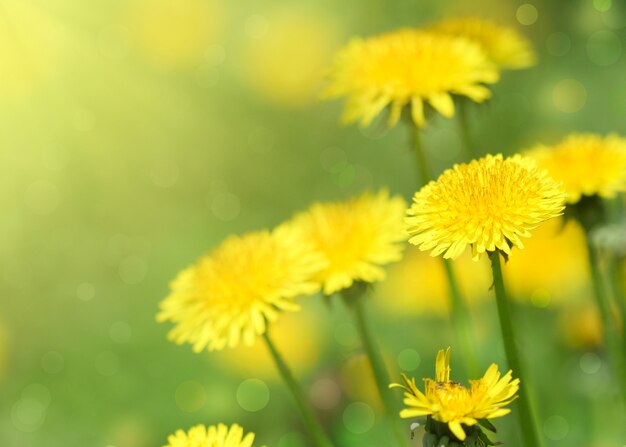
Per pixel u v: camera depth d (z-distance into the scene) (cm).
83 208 77
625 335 51
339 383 65
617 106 83
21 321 72
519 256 64
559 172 49
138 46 84
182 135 84
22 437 66
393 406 49
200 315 47
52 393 69
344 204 50
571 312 63
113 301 74
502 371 61
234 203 85
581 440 61
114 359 70
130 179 81
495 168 43
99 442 66
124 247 77
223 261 48
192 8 85
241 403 67
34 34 77
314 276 48
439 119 83
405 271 68
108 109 80
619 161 49
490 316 65
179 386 68
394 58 50
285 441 65
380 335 68
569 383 62
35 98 77
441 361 42
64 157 78
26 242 74
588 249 49
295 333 68
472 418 41
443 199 43
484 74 50
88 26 80
